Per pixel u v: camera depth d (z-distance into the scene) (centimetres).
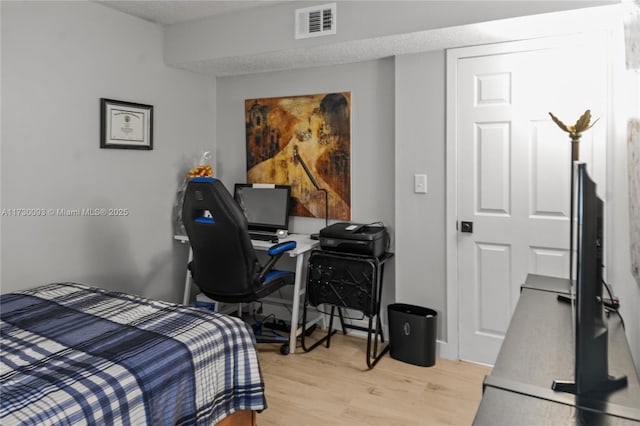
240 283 267
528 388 108
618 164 238
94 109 294
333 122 337
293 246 288
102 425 134
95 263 299
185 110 361
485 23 235
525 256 272
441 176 292
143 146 325
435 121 291
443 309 298
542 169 263
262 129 369
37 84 262
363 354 305
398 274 311
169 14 312
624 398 103
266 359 297
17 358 155
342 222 339
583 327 104
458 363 291
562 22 233
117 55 306
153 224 339
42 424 122
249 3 290
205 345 175
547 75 258
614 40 240
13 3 250
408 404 242
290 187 349
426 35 257
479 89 276
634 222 202
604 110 244
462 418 229
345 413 233
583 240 102
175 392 158
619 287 238
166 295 352
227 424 190
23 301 213
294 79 351
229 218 252
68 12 276
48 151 270
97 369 147
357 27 267
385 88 316
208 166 347
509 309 279
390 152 318
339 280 295
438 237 296
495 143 275
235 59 317
